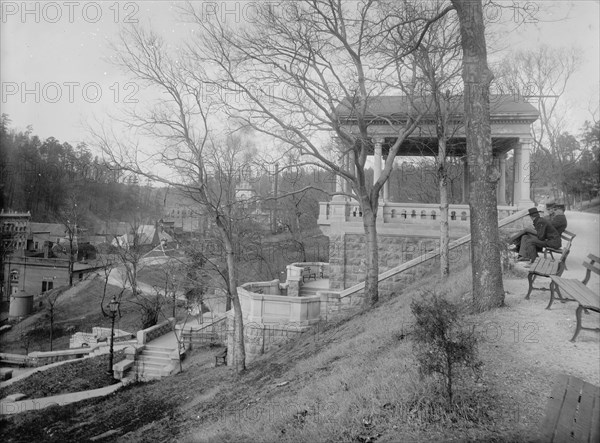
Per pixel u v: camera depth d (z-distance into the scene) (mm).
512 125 22062
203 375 17016
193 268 21844
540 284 10750
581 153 22375
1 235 33219
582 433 3480
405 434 4750
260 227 34781
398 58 13352
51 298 36062
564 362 5945
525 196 21719
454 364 5371
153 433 10070
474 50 9305
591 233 15969
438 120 16422
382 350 8539
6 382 20750
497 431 4492
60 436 11695
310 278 28500
